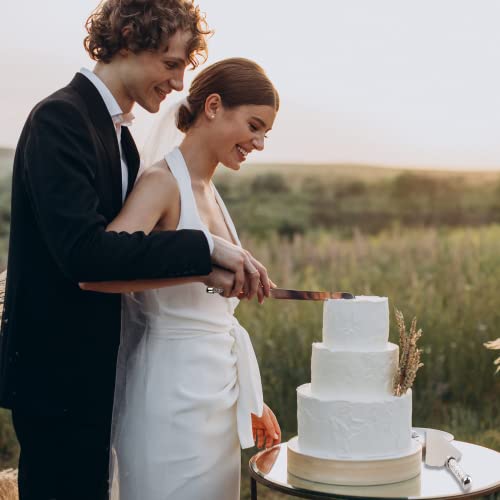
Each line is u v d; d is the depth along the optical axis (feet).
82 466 6.97
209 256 6.57
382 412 7.21
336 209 60.39
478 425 16.08
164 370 7.41
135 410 7.50
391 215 60.29
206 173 7.75
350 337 7.30
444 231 33.06
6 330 6.95
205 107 7.47
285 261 24.06
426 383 17.51
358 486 7.09
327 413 7.25
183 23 6.98
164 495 7.36
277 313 19.26
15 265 6.91
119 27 6.91
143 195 7.11
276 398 16.63
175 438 7.35
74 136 6.53
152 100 7.27
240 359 7.84
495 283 20.36
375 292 20.74
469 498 6.87
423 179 60.18
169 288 7.40
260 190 60.44
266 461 7.91
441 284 21.16
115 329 7.09
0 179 35.81
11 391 6.84
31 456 6.99
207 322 7.47
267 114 7.52
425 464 7.77
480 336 17.62
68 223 6.23
